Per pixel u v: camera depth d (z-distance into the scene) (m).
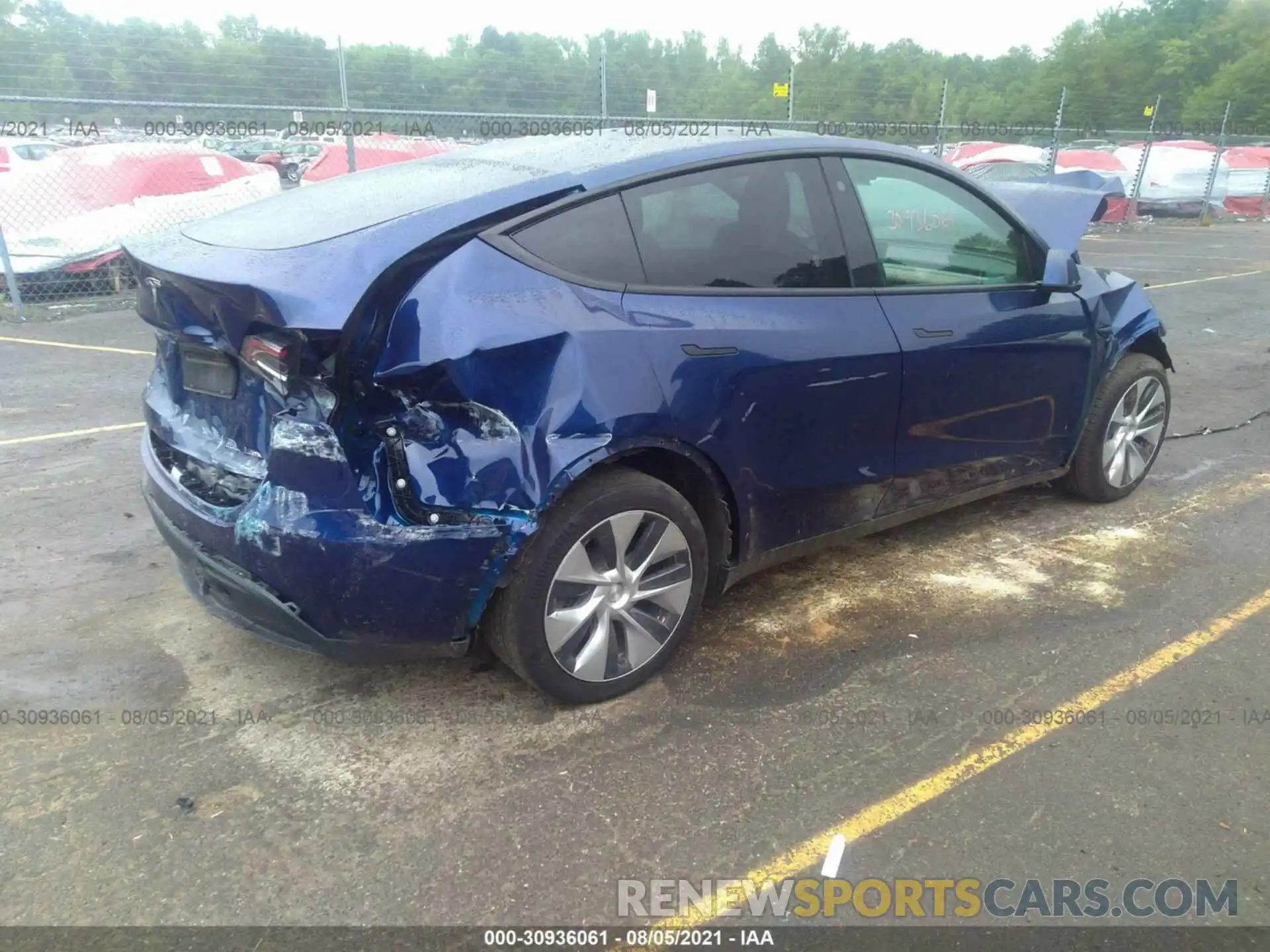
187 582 3.01
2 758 2.75
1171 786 2.70
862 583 3.91
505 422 2.62
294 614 2.63
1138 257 15.68
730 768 2.75
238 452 2.81
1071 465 4.59
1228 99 44.44
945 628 3.55
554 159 3.13
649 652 3.10
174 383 3.09
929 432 3.69
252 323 2.52
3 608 3.61
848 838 2.48
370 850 2.42
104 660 3.27
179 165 11.05
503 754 2.80
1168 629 3.56
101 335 8.65
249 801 2.60
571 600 2.89
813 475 3.35
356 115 10.65
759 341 3.09
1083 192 4.65
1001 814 2.58
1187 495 4.95
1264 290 12.09
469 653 3.15
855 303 3.39
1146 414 4.79
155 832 2.48
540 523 2.70
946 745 2.86
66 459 5.26
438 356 2.52
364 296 2.46
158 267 2.72
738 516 3.22
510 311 2.64
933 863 2.41
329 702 3.05
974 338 3.73
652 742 2.87
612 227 2.92
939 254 3.74
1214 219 22.91
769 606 3.71
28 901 2.25
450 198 2.79
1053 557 4.18
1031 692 3.14
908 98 15.96
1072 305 4.18
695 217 3.10
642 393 2.81
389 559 2.56
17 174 10.12
